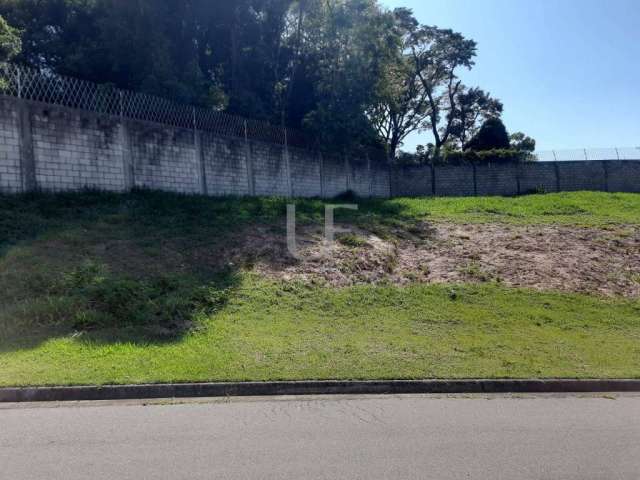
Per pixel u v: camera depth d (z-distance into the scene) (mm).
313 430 5152
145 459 4379
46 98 12438
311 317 9383
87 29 19281
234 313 9234
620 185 27719
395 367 7098
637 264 13266
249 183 17812
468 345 8258
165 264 10602
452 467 4297
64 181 12555
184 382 6355
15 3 19484
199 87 18234
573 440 4977
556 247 14242
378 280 11523
